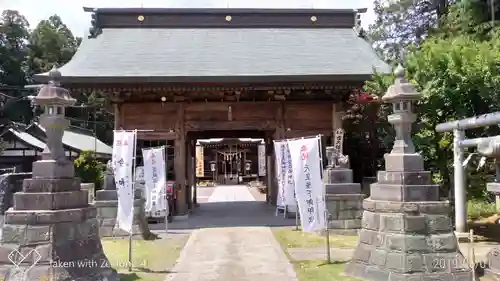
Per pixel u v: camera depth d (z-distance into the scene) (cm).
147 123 1733
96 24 1980
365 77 1582
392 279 719
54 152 754
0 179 1709
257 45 1920
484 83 1162
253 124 1769
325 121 1786
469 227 1276
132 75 1562
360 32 2028
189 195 1873
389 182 780
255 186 3903
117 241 1223
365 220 809
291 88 1658
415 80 1302
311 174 930
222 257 999
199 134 2242
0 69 4341
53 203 711
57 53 4931
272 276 827
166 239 1253
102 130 4806
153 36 1969
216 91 1686
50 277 671
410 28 3362
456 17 2180
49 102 744
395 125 809
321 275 819
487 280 718
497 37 1466
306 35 2036
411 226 730
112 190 1319
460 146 1091
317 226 922
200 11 2048
